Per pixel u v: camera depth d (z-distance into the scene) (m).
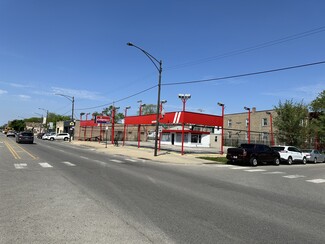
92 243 5.13
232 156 23.88
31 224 6.09
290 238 5.89
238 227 6.47
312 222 7.21
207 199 9.35
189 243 5.32
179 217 7.03
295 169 22.67
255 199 9.83
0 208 7.27
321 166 27.19
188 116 31.27
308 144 41.31
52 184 10.75
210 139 56.56
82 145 45.78
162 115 34.50
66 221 6.34
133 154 29.91
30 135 44.38
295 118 38.53
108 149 37.09
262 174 17.95
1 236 5.39
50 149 32.34
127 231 5.82
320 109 42.34
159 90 28.75
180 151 35.56
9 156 21.97
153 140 69.50
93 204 7.92
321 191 12.45
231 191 11.18
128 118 43.62
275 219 7.33
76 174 13.71
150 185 11.50
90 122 59.84
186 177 14.69
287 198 10.37
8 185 10.32
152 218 6.84
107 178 12.83
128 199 8.73
